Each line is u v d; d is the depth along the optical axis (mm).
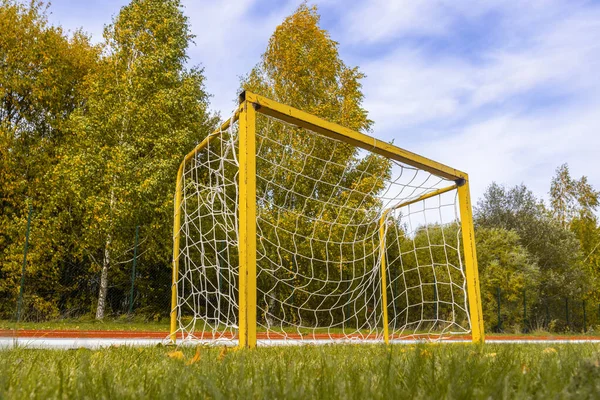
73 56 16594
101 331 8914
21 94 15070
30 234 12758
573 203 33219
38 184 14016
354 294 13602
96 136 14102
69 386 1553
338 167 13953
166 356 2854
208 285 13383
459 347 3154
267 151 13414
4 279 13312
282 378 1621
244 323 3828
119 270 13695
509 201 29266
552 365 1753
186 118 15477
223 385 1440
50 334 7391
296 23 16484
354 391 1313
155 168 14031
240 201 4121
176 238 6445
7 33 14836
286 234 12992
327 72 15977
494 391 1269
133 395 1378
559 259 25828
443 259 16359
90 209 13391
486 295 19812
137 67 14758
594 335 14664
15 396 1371
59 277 13633
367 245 13180
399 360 2078
